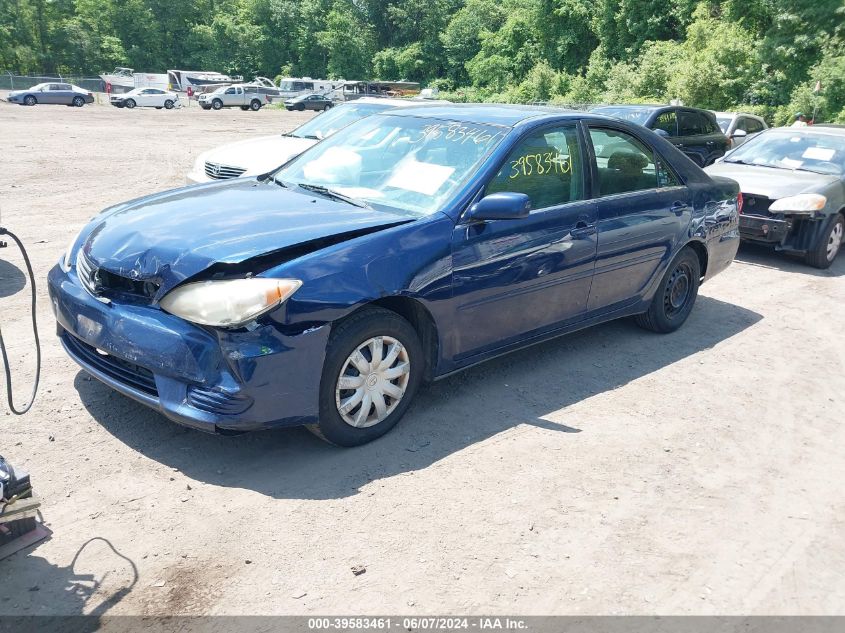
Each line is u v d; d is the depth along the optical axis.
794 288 7.89
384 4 90.00
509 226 4.37
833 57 27.92
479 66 60.59
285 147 8.97
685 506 3.61
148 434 3.94
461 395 4.67
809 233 8.49
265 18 87.75
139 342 3.48
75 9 81.62
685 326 6.37
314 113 48.81
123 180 13.43
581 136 5.00
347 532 3.21
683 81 30.56
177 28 86.38
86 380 4.55
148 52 84.00
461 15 81.00
